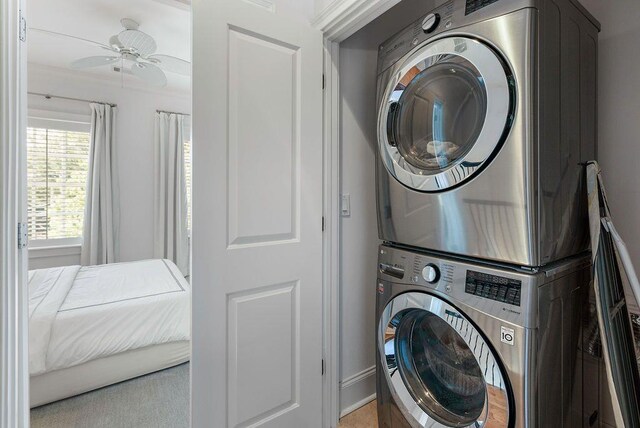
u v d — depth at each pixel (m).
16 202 1.02
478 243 1.04
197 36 1.21
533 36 0.91
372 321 1.92
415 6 1.96
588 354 1.16
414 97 1.26
